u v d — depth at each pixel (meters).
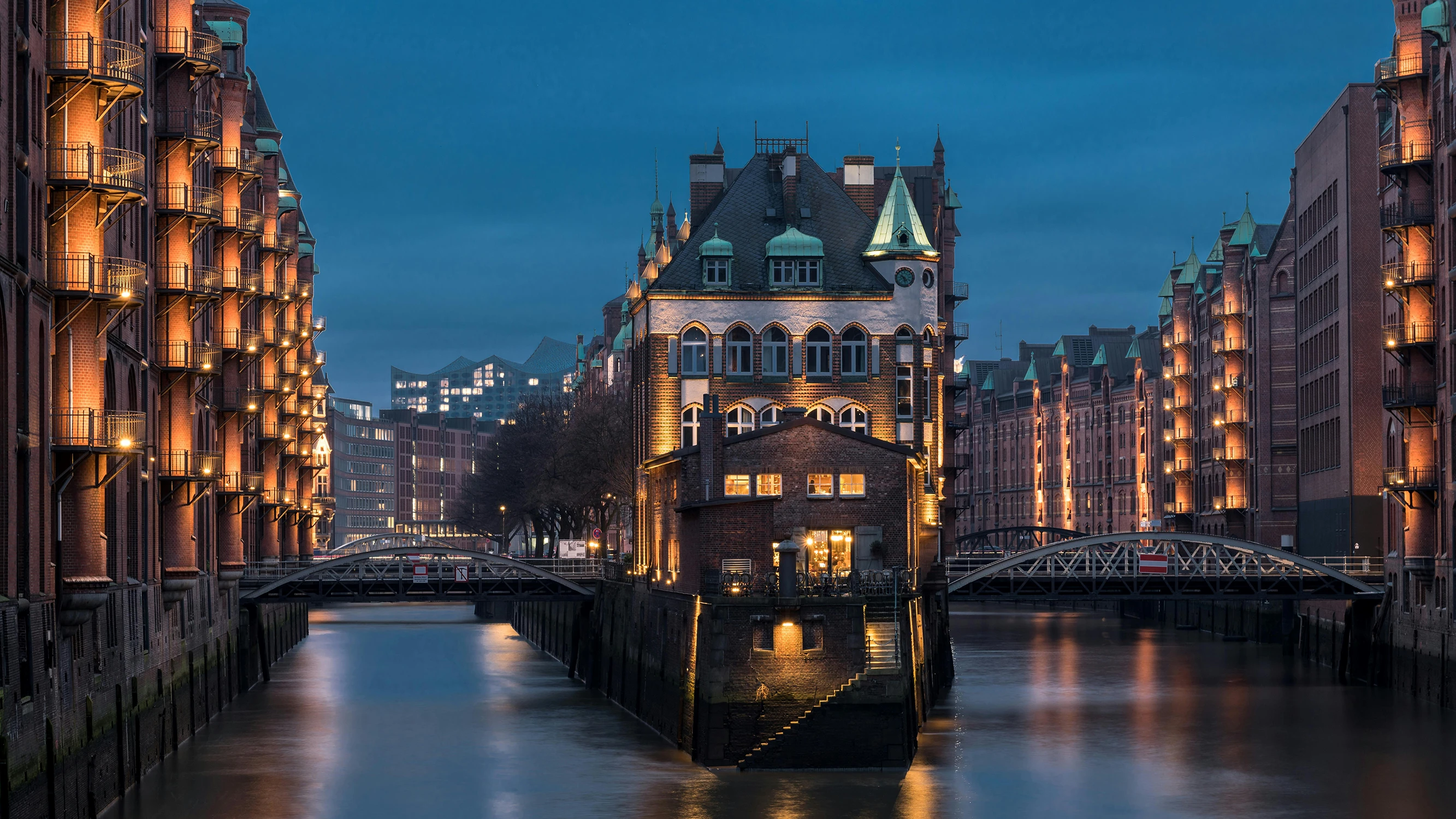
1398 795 61.28
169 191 70.56
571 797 59.75
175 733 69.88
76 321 53.03
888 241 93.88
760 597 64.25
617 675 90.75
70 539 51.84
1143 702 87.75
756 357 92.50
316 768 66.56
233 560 87.69
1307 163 127.12
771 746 63.75
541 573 102.88
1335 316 117.62
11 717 43.00
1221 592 98.00
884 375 92.81
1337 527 116.44
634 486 99.25
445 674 107.56
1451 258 85.50
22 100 48.31
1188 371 164.75
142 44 65.94
